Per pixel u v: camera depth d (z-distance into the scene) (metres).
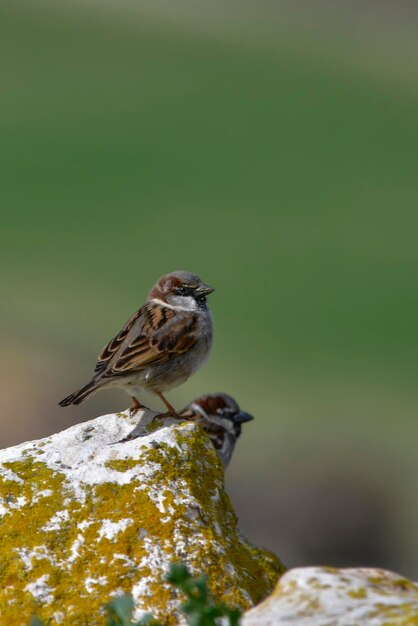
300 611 3.87
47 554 5.04
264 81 57.19
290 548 17.11
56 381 18.53
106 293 33.09
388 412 26.45
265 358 29.69
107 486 5.40
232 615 3.53
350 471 18.52
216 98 54.28
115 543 5.11
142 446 5.67
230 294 33.84
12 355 19.62
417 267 35.22
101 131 49.47
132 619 4.35
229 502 5.67
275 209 40.88
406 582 4.21
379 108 53.81
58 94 53.91
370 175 44.56
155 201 41.94
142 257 36.62
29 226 39.94
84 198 42.69
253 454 21.55
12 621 4.77
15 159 46.38
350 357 29.80
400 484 18.92
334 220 39.62
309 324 31.64
